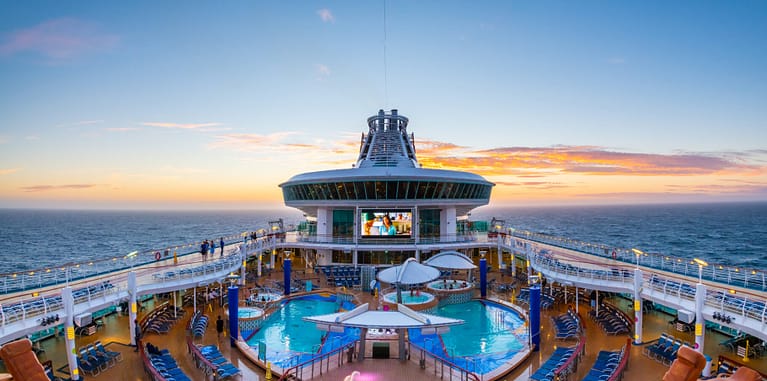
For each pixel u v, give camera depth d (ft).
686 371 38.47
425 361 76.07
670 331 87.45
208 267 106.11
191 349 75.82
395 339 88.17
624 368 66.64
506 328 96.68
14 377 39.63
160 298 118.62
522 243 151.33
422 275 111.14
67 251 452.35
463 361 76.54
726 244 462.19
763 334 57.62
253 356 77.77
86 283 95.96
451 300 120.67
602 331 89.71
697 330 66.69
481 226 213.46
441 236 172.96
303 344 87.35
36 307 64.69
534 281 83.30
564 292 117.70
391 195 167.12
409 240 170.40
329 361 76.38
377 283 131.95
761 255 378.73
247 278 148.36
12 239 581.94
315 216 251.80
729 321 62.28
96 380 65.87
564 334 86.17
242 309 106.73
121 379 66.23
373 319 70.59
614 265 116.57
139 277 102.99
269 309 110.32
